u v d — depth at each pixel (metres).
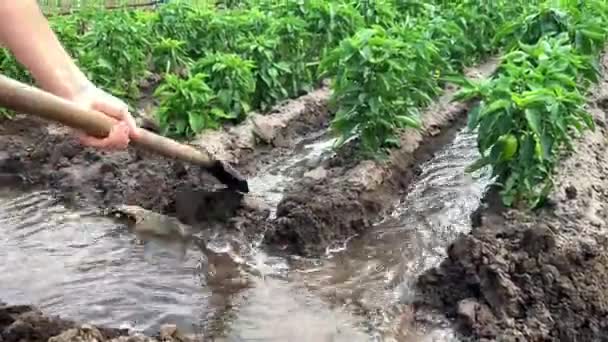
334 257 3.21
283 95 4.50
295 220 3.23
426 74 3.75
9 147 3.87
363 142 3.60
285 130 4.17
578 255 2.92
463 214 3.46
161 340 2.70
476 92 3.21
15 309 2.81
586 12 4.26
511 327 2.76
